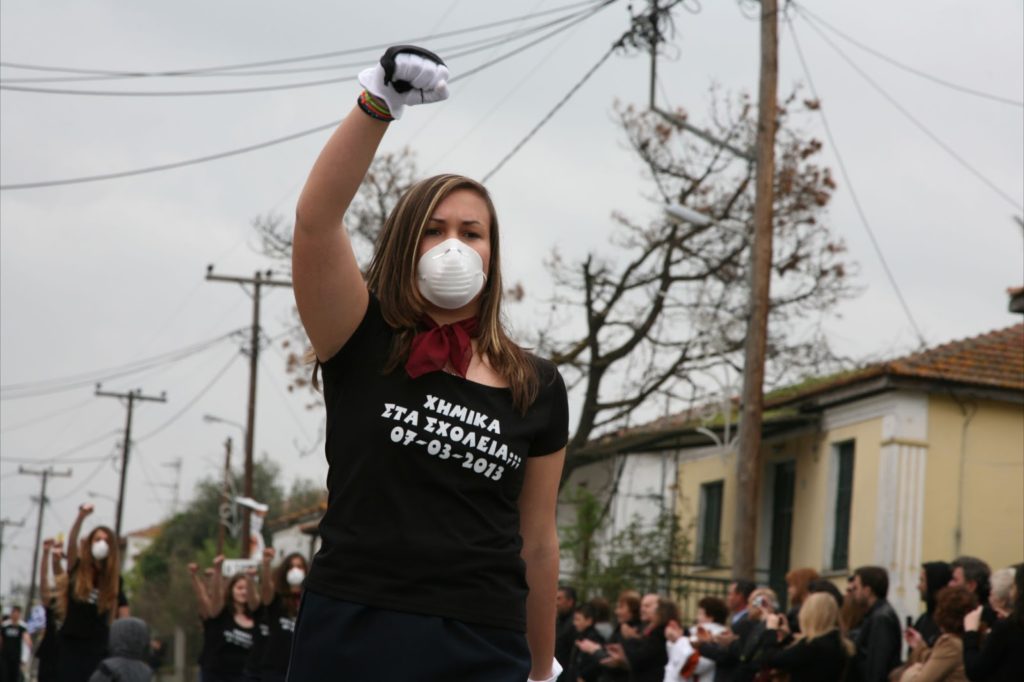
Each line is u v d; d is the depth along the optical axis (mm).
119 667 10047
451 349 3354
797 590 12227
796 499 23375
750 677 11062
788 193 28438
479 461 3324
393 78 3145
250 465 42812
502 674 3279
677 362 28859
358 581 3248
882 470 20500
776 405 22969
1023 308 16750
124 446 61281
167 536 75938
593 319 29062
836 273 28469
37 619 18781
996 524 20391
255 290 42594
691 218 18734
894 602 19953
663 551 24859
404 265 3400
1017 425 20656
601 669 13094
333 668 3217
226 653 14297
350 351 3355
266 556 13500
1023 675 7707
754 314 18469
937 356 20922
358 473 3285
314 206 3207
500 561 3328
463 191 3488
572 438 29312
